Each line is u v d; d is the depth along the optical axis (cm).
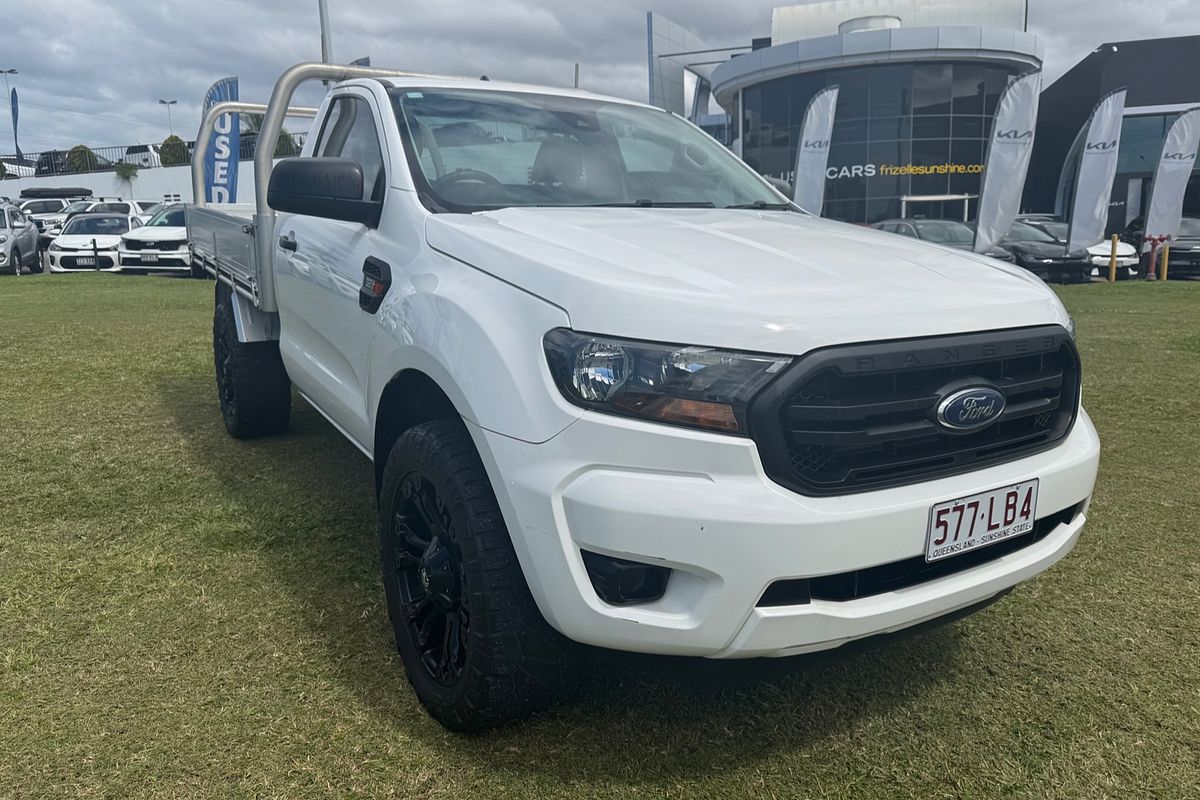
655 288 191
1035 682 254
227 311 463
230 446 473
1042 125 3638
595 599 189
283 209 279
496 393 198
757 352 181
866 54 2570
